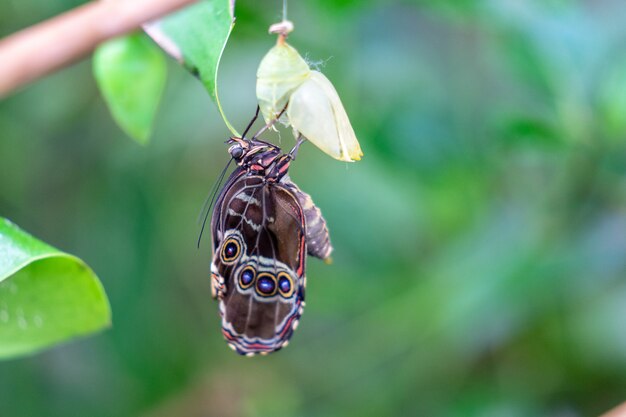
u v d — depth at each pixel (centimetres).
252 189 59
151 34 54
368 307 79
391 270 79
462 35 77
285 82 57
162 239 81
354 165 79
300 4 73
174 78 78
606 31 71
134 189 80
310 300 80
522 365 78
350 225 79
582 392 78
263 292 60
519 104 76
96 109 79
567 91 71
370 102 75
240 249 59
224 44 54
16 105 78
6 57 48
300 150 81
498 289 73
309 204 60
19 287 58
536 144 71
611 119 70
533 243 73
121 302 80
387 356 80
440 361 79
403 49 76
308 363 82
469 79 77
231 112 79
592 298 76
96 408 80
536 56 71
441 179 75
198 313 83
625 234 72
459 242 75
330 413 81
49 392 80
